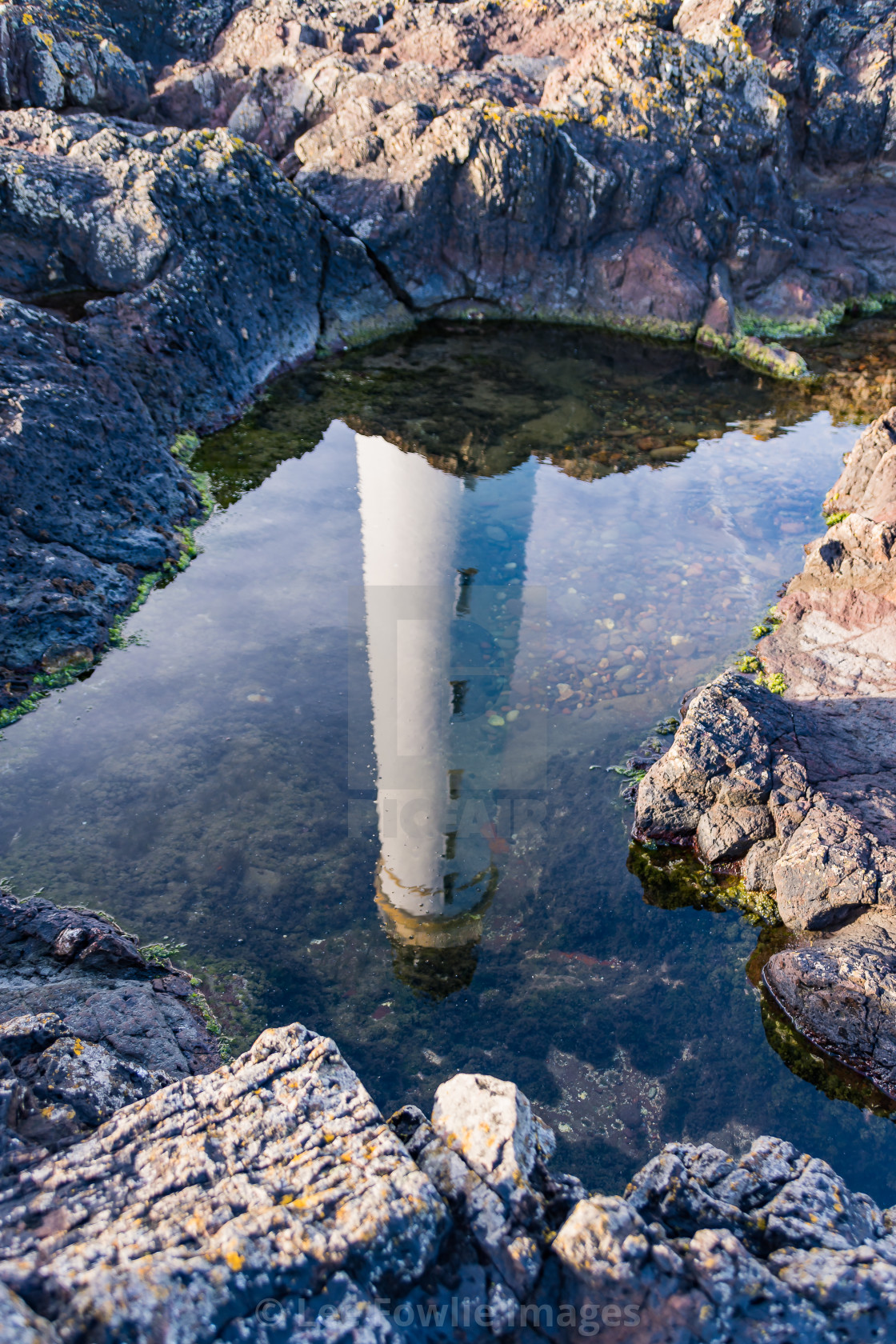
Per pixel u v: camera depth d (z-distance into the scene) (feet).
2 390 23.52
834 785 16.20
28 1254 6.37
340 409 33.94
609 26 50.06
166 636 21.20
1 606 20.15
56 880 14.69
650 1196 8.41
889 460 25.46
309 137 46.88
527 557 24.80
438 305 45.24
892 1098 12.19
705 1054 12.65
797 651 21.15
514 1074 12.14
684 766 16.10
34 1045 9.62
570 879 15.30
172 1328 5.89
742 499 28.96
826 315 47.11
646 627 22.26
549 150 43.01
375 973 13.47
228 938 13.87
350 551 25.16
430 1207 7.20
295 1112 8.09
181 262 33.17
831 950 13.48
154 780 16.90
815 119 51.31
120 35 50.55
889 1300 7.15
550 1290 7.07
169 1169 7.39
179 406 30.78
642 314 45.14
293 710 18.89
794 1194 8.67
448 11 52.60
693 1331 6.79
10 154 33.22
